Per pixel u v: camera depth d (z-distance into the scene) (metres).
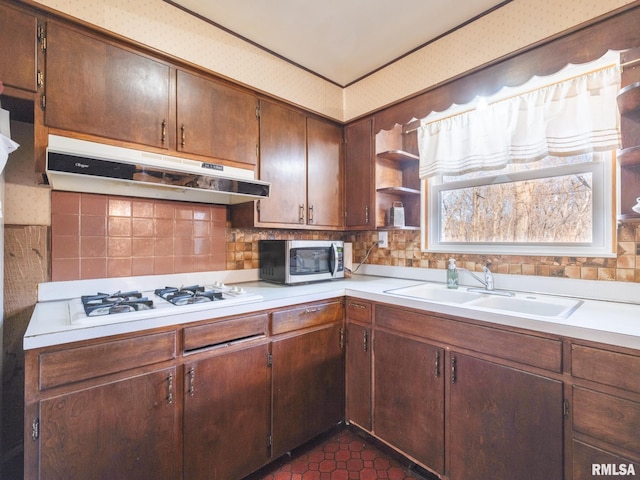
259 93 1.92
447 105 1.77
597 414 1.04
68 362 1.05
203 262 1.98
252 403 1.52
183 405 1.30
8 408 1.40
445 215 2.14
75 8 1.30
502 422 1.27
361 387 1.86
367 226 2.24
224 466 1.43
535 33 1.43
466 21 1.69
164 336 1.25
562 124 1.52
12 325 1.41
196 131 1.64
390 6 1.60
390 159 2.28
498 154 1.77
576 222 1.61
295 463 1.68
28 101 1.24
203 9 1.63
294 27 1.77
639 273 1.41
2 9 1.17
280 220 2.03
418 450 1.56
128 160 1.35
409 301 1.60
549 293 1.66
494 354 1.29
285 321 1.66
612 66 1.42
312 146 2.21
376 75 2.20
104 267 1.62
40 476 1.00
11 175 1.41
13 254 1.41
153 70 1.51
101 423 1.11
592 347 1.05
